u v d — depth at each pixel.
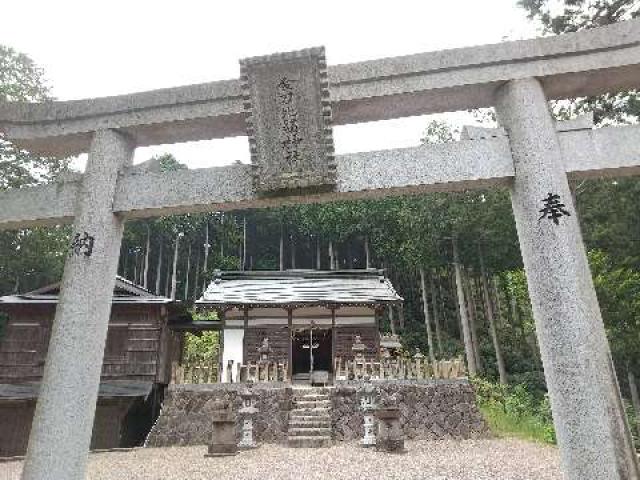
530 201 4.23
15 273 24.30
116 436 14.52
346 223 36.31
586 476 3.48
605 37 4.55
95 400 4.47
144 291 18.78
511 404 17.20
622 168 4.32
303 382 18.05
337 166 4.69
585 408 3.59
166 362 18.09
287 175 4.59
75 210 5.08
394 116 5.17
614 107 9.62
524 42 4.68
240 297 18.88
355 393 14.57
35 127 5.41
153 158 5.35
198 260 41.00
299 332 20.73
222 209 5.00
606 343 3.85
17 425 14.55
